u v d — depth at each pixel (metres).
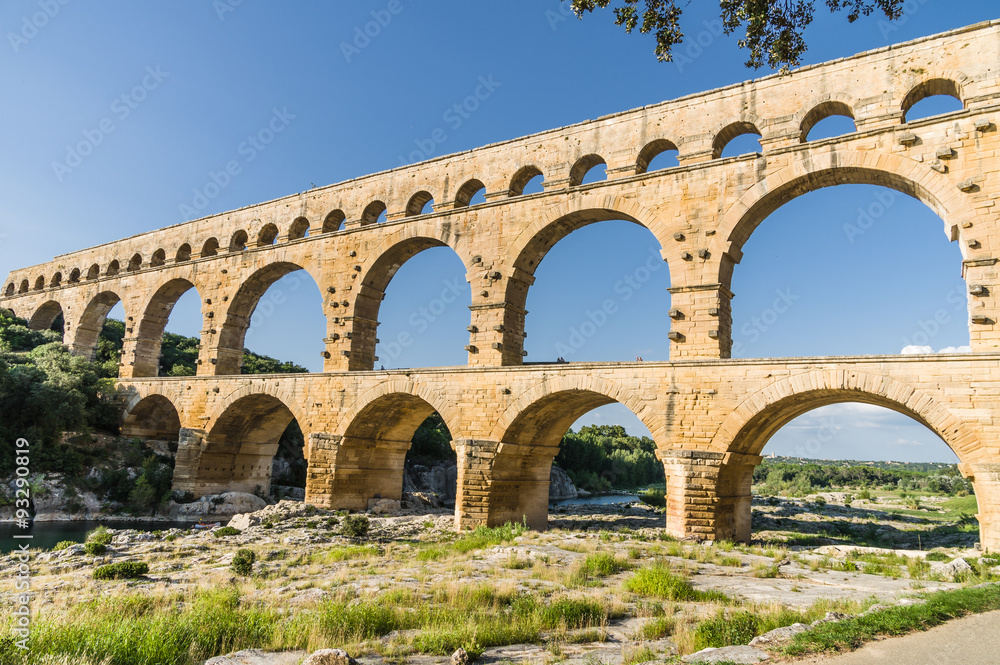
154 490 53.44
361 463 47.69
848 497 103.44
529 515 41.97
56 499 49.81
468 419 39.47
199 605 17.06
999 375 26.47
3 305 82.62
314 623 15.31
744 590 20.81
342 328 48.88
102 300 70.06
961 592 16.73
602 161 42.41
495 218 43.16
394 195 49.03
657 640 14.83
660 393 33.81
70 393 55.44
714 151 37.19
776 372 31.20
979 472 26.19
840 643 12.61
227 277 56.91
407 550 31.45
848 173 33.38
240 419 55.19
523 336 43.16
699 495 32.00
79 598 19.59
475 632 14.72
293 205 54.91
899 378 28.31
